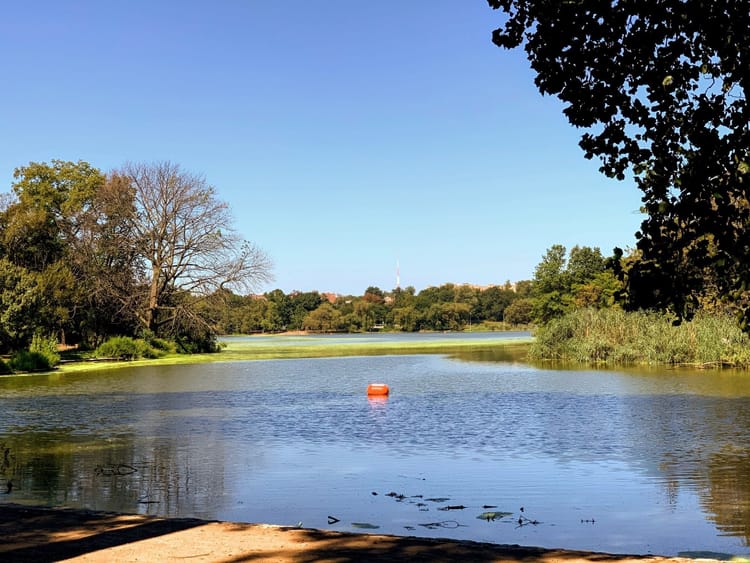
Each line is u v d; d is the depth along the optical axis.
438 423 22.66
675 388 31.89
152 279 62.16
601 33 8.36
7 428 22.11
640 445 18.22
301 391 33.91
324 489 13.77
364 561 8.24
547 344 54.75
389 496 13.22
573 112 8.73
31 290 49.16
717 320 45.53
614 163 8.73
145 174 61.28
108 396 31.78
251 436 20.33
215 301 63.16
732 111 8.04
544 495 13.25
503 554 8.65
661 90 8.24
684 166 8.25
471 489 13.73
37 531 9.65
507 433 20.45
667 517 11.74
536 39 8.71
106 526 9.98
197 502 12.80
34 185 66.44
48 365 48.34
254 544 9.04
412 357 62.75
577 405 26.61
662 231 8.42
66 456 17.34
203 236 62.44
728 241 8.06
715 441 18.66
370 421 23.30
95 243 60.34
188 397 31.34
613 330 50.44
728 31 7.70
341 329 195.00
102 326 64.31
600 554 8.74
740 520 11.57
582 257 85.81
